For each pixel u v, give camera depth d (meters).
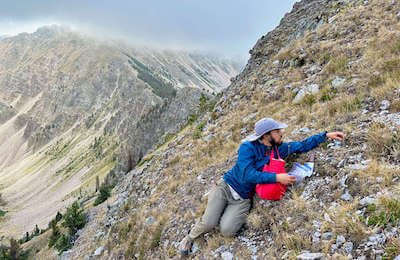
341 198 4.17
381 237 3.26
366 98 6.49
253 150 4.74
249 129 10.73
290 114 8.68
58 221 101.44
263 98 12.02
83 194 192.12
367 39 10.11
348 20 12.81
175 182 10.52
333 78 8.94
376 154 4.48
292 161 5.52
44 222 167.00
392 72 7.00
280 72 13.32
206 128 15.19
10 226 171.75
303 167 5.09
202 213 6.96
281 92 11.38
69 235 42.62
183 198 8.84
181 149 14.80
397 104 5.42
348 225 3.64
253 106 12.27
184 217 7.54
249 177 4.56
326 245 3.61
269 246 4.34
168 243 7.15
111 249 10.76
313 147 5.41
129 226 10.49
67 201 193.50
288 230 4.31
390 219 3.38
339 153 4.98
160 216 8.72
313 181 4.83
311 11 22.83
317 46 12.23
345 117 6.20
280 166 4.52
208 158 10.75
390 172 3.97
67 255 21.61
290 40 21.73
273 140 4.67
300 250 3.87
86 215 50.44
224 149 10.55
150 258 7.32
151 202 10.86
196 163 11.16
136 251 8.37
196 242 5.81
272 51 22.83
